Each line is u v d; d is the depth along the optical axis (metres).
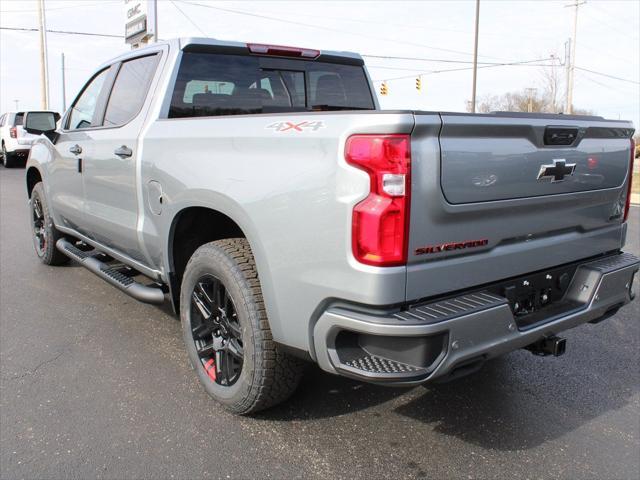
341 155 2.37
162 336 4.38
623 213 3.51
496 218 2.66
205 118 3.27
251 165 2.80
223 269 3.01
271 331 2.83
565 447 2.96
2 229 8.77
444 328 2.32
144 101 3.94
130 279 4.29
